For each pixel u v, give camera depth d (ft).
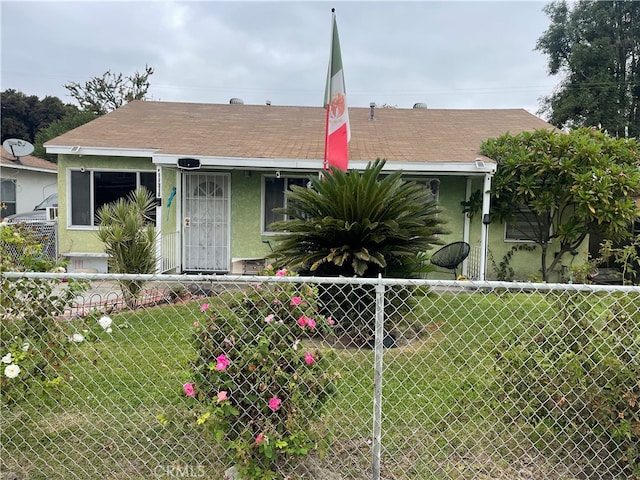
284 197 34.24
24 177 53.57
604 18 79.77
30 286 8.84
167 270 31.37
